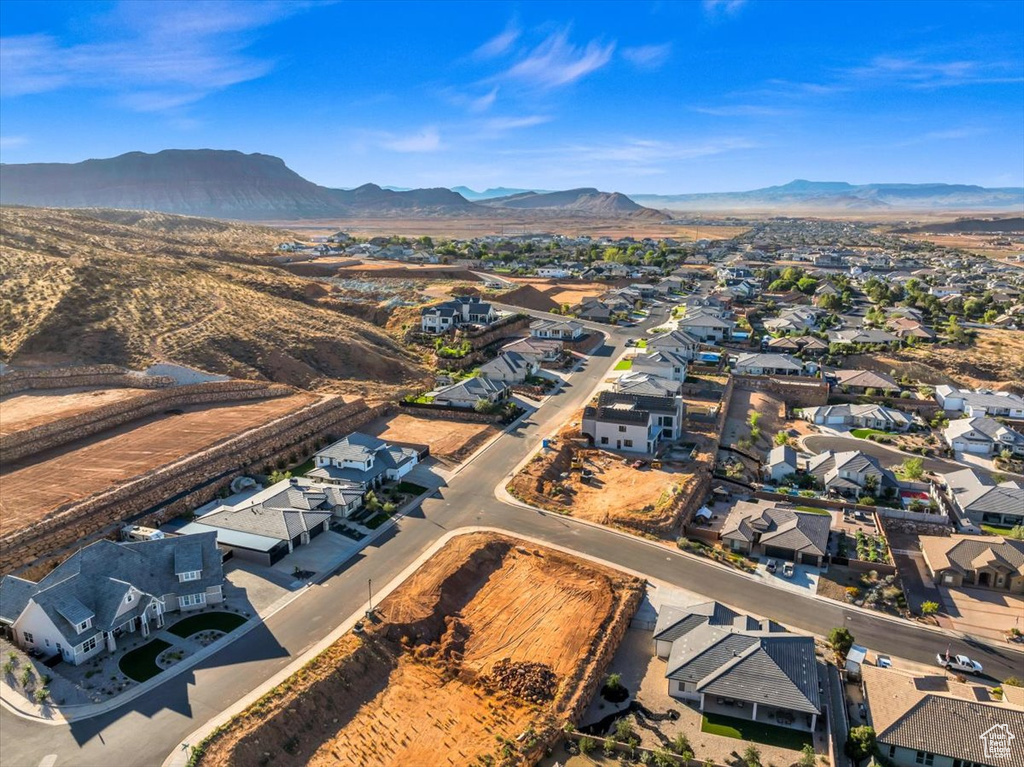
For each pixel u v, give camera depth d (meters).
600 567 63.34
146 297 117.81
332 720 45.56
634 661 52.53
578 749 43.84
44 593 49.94
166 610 55.31
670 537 69.06
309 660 49.50
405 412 102.62
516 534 68.75
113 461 74.31
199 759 40.44
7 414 80.88
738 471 84.88
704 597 59.97
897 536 73.56
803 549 65.50
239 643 51.53
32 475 70.69
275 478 77.06
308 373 109.38
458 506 74.31
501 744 43.41
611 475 82.81
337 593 58.00
